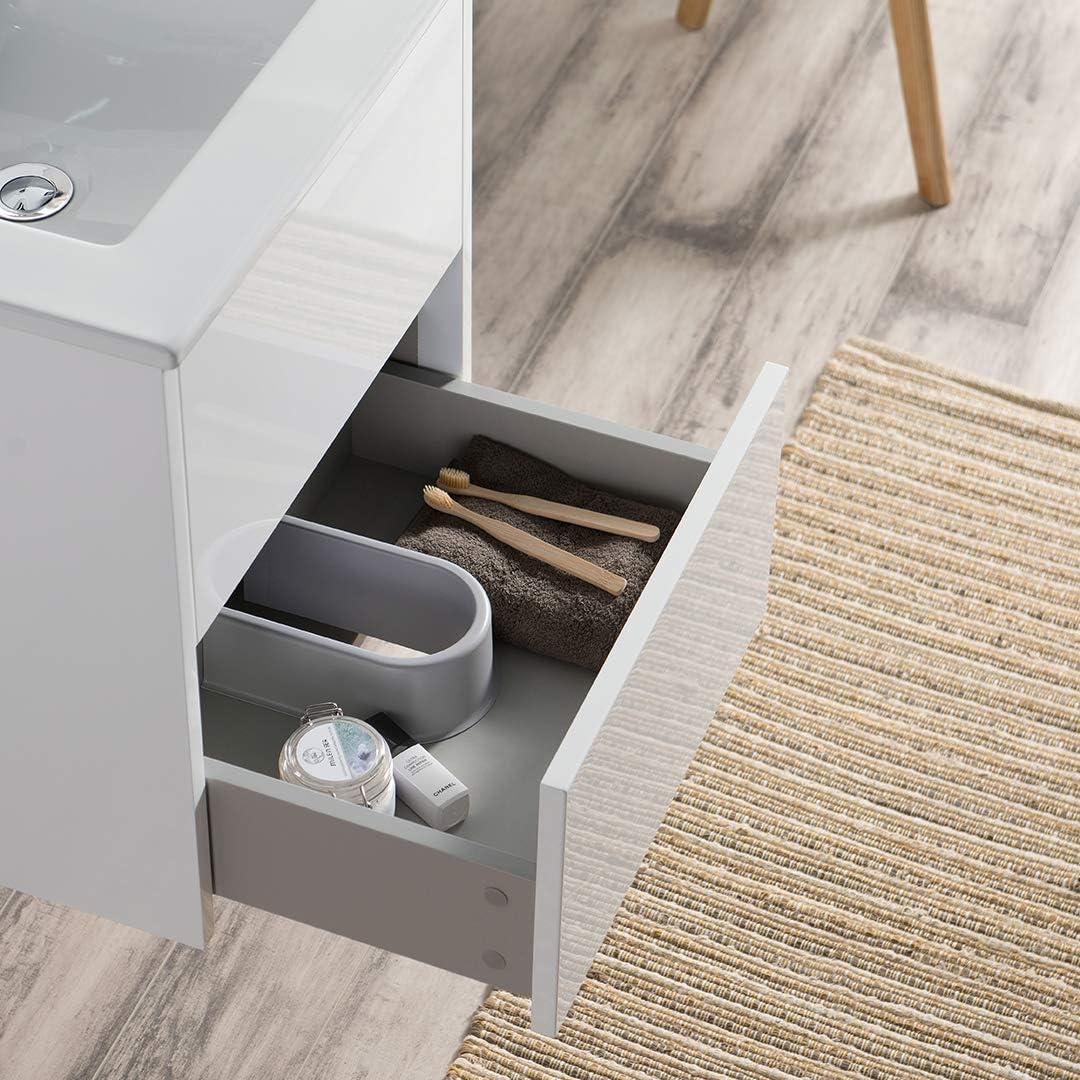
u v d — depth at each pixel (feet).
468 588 3.93
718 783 5.03
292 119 3.13
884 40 7.37
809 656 5.36
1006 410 6.07
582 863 3.40
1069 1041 4.56
